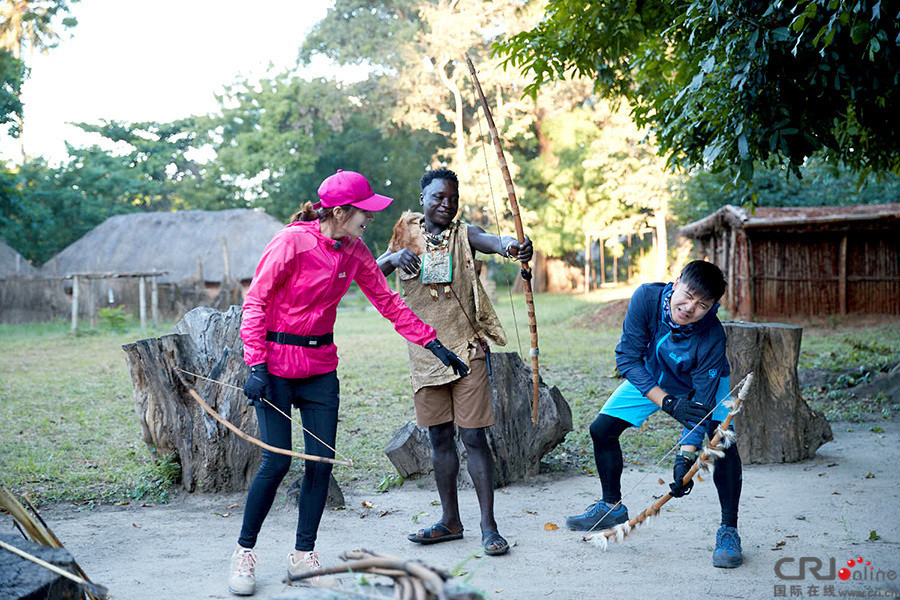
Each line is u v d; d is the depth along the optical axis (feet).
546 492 18.37
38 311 96.68
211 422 18.11
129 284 93.45
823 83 19.17
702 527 15.02
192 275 94.58
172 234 114.11
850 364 36.45
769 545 13.80
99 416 29.45
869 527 14.61
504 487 18.95
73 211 149.38
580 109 135.44
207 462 18.13
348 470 20.81
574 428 25.53
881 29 17.26
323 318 12.50
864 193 66.08
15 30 91.91
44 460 22.09
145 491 18.56
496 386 19.26
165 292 93.50
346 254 12.60
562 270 141.08
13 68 92.32
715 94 21.22
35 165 153.79
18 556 8.01
